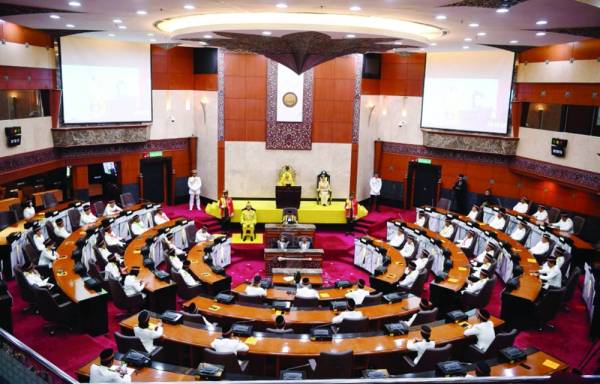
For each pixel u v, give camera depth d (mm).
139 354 8258
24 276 12008
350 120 23078
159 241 17109
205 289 13875
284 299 12258
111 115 21781
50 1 11859
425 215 20406
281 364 9445
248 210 20391
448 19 13148
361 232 21641
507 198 22281
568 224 17719
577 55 17562
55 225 16688
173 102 23750
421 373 8219
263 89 22531
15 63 17031
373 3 11070
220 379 7836
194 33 13820
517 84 21062
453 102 23031
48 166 19578
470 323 10344
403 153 24812
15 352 5203
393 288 14031
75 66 20281
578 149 17875
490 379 4145
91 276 13430
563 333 12531
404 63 24047
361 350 9125
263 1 11117
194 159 24594
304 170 23297
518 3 10594
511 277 14945
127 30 17625
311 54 15398
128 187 22953
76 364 10242
